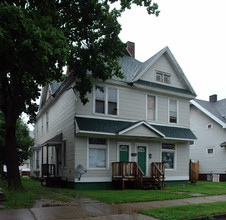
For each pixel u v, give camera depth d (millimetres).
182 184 17438
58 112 18125
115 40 12234
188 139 17234
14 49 7445
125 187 15008
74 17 11750
